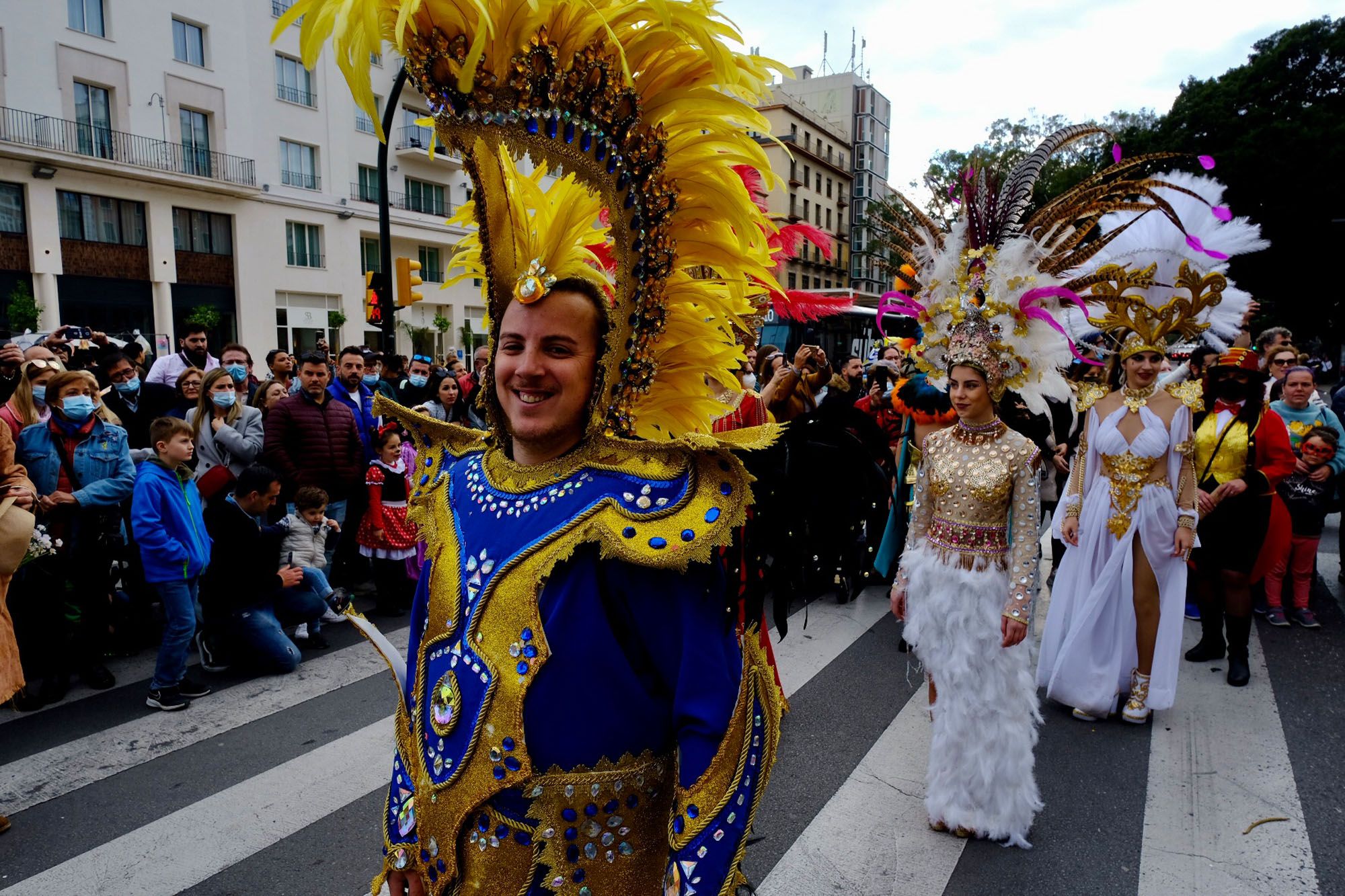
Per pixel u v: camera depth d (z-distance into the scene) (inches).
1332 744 153.7
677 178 54.2
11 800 133.0
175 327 942.4
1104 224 183.2
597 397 52.1
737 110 51.0
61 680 173.3
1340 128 1005.8
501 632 49.2
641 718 48.7
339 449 242.8
